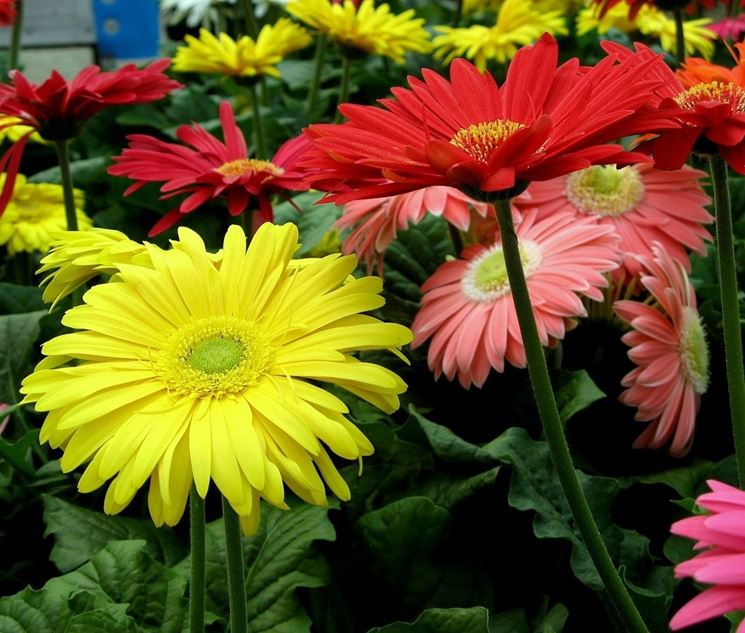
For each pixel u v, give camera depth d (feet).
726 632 1.81
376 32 2.97
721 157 1.59
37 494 2.09
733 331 1.63
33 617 1.75
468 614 1.69
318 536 1.88
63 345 1.49
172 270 1.56
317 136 1.50
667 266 2.05
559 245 2.05
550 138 1.46
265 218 2.19
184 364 1.48
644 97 1.42
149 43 4.42
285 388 1.46
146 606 1.81
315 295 1.54
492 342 1.99
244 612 1.53
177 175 2.30
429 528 1.89
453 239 2.28
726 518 1.19
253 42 3.07
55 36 4.34
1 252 3.03
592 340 2.14
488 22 4.35
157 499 1.42
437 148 1.38
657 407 1.98
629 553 1.86
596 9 2.77
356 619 1.91
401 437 2.02
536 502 1.86
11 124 2.27
